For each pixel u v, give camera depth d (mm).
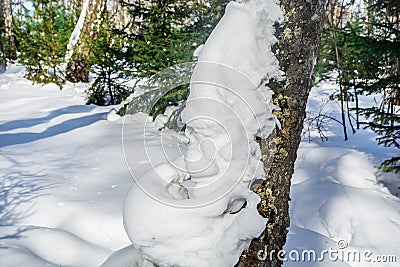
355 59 5809
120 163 3867
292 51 1215
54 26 10156
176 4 5598
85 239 2398
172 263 1100
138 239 1115
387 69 4867
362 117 7285
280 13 1173
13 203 2867
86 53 9914
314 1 1222
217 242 1098
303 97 1270
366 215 3182
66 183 3295
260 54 1144
